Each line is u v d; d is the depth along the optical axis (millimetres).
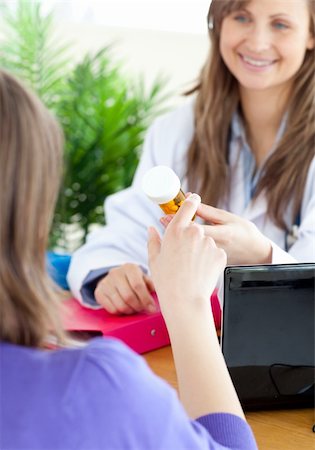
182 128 1860
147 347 1330
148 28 3367
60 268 1631
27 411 599
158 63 3439
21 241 630
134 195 1793
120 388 617
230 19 1650
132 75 3184
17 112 625
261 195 1727
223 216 1223
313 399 1114
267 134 1794
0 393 606
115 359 634
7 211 622
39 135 635
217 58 1753
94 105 2891
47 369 617
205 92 1793
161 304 811
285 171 1697
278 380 1098
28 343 659
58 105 2883
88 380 610
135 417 617
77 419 600
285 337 1087
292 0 1602
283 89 1732
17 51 2857
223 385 768
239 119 1795
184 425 653
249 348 1081
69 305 1461
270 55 1646
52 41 3201
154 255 865
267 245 1236
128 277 1393
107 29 3350
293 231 1729
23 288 636
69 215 2896
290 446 1018
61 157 671
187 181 1811
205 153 1777
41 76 2873
